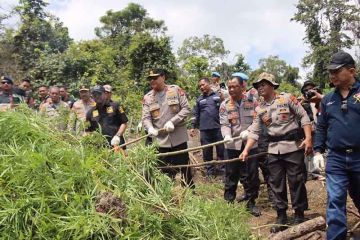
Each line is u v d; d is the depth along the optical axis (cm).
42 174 293
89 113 576
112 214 288
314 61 3344
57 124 405
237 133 571
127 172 343
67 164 313
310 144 473
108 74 1928
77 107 693
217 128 793
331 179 379
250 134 510
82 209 286
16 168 302
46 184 290
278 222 499
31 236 271
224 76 2775
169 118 562
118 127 583
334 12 3325
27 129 339
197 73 2195
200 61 2225
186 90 1997
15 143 321
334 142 378
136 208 297
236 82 564
